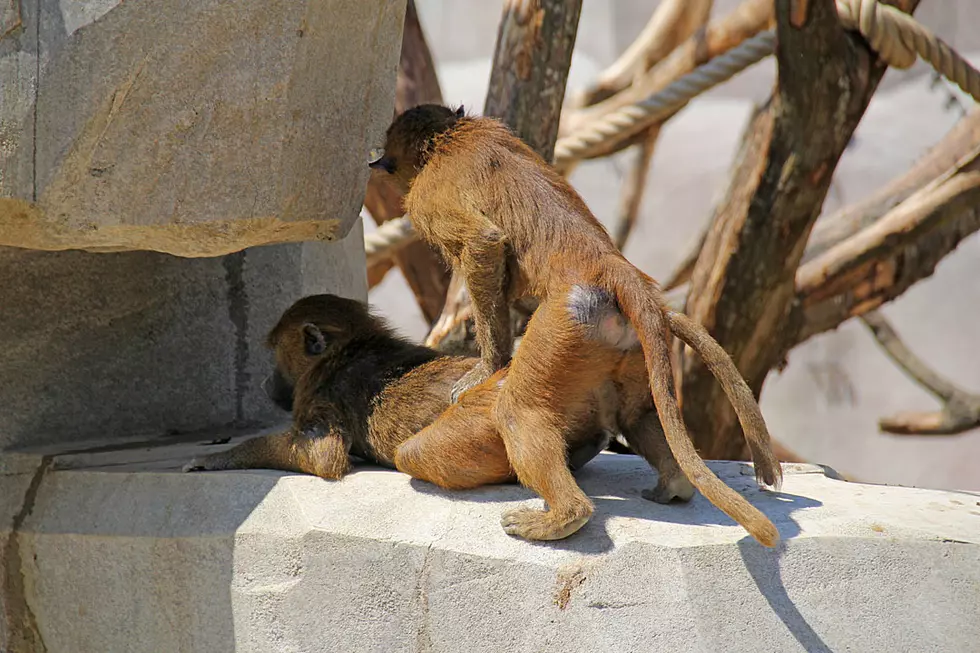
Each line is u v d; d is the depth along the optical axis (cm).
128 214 826
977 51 3591
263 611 874
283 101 855
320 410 980
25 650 991
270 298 1231
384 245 1603
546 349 825
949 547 783
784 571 779
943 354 3638
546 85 1365
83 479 997
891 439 3684
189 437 1155
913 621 765
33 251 1078
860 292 1606
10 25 766
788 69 1327
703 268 1454
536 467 813
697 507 857
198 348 1201
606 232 910
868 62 1346
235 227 877
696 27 2189
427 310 1894
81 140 788
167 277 1175
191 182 841
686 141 3978
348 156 956
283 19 828
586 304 823
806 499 881
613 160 3816
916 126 3562
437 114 989
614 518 829
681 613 770
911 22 1352
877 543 788
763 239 1391
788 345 1625
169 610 917
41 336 1092
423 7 4497
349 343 1021
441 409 946
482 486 891
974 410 2131
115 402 1146
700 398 1447
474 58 4419
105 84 780
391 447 962
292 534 875
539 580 802
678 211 3912
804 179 1360
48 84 775
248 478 934
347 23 889
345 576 855
